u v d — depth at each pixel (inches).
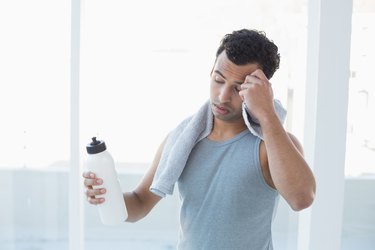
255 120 29.6
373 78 51.1
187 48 52.9
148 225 58.0
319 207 48.2
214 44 52.6
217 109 29.1
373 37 50.4
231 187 28.8
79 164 50.1
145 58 53.2
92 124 54.1
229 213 29.0
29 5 51.9
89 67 52.7
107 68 53.2
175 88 54.0
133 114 54.6
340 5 45.4
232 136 30.5
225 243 29.5
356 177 53.4
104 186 30.0
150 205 35.0
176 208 57.2
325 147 47.4
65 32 52.4
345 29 45.7
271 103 27.0
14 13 52.1
